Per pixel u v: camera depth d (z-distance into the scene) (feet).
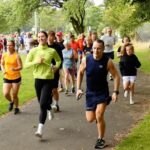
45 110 27.89
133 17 84.33
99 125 25.22
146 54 103.24
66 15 100.53
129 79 39.42
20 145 26.50
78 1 90.33
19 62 35.06
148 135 27.45
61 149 25.52
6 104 39.81
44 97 28.02
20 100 42.06
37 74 28.89
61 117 33.91
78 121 32.42
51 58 29.14
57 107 36.04
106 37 54.24
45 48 29.30
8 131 29.86
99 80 24.77
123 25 118.11
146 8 76.38
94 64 24.64
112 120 32.55
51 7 143.13
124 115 34.32
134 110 36.29
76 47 60.23
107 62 24.71
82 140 27.30
